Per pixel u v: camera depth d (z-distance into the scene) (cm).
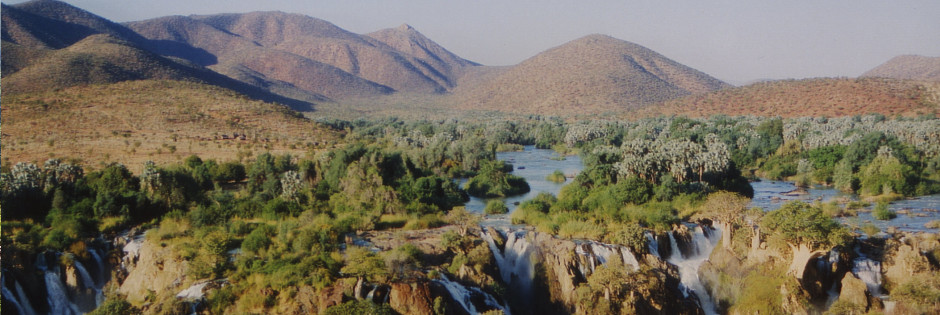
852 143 12694
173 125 17388
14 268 5600
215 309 4981
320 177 10138
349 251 5916
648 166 9806
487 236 6738
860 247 6438
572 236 6781
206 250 5759
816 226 5741
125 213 7319
